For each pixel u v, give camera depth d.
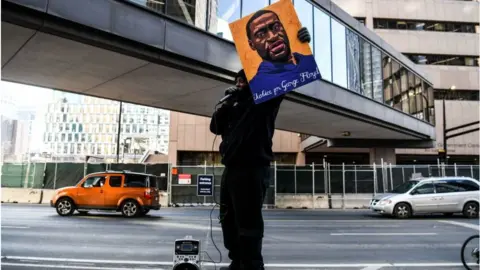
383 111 21.94
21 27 9.20
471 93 40.00
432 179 16.81
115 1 10.30
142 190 15.41
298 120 20.92
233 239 2.14
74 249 8.12
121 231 10.91
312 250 8.43
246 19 2.14
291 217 16.44
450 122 38.88
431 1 41.12
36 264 6.64
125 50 10.77
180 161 36.91
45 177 22.86
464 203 16.33
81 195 15.27
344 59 19.31
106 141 142.50
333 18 18.83
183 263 2.49
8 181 22.97
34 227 11.44
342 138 28.14
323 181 23.02
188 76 13.27
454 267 6.84
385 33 40.22
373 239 10.08
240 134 1.97
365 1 40.50
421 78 28.02
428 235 10.88
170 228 11.70
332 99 17.72
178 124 36.38
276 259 7.43
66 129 143.88
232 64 13.45
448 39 40.78
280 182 22.81
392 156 29.25
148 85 14.55
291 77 1.98
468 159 40.09
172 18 11.61
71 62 11.93
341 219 15.62
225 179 2.10
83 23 9.60
